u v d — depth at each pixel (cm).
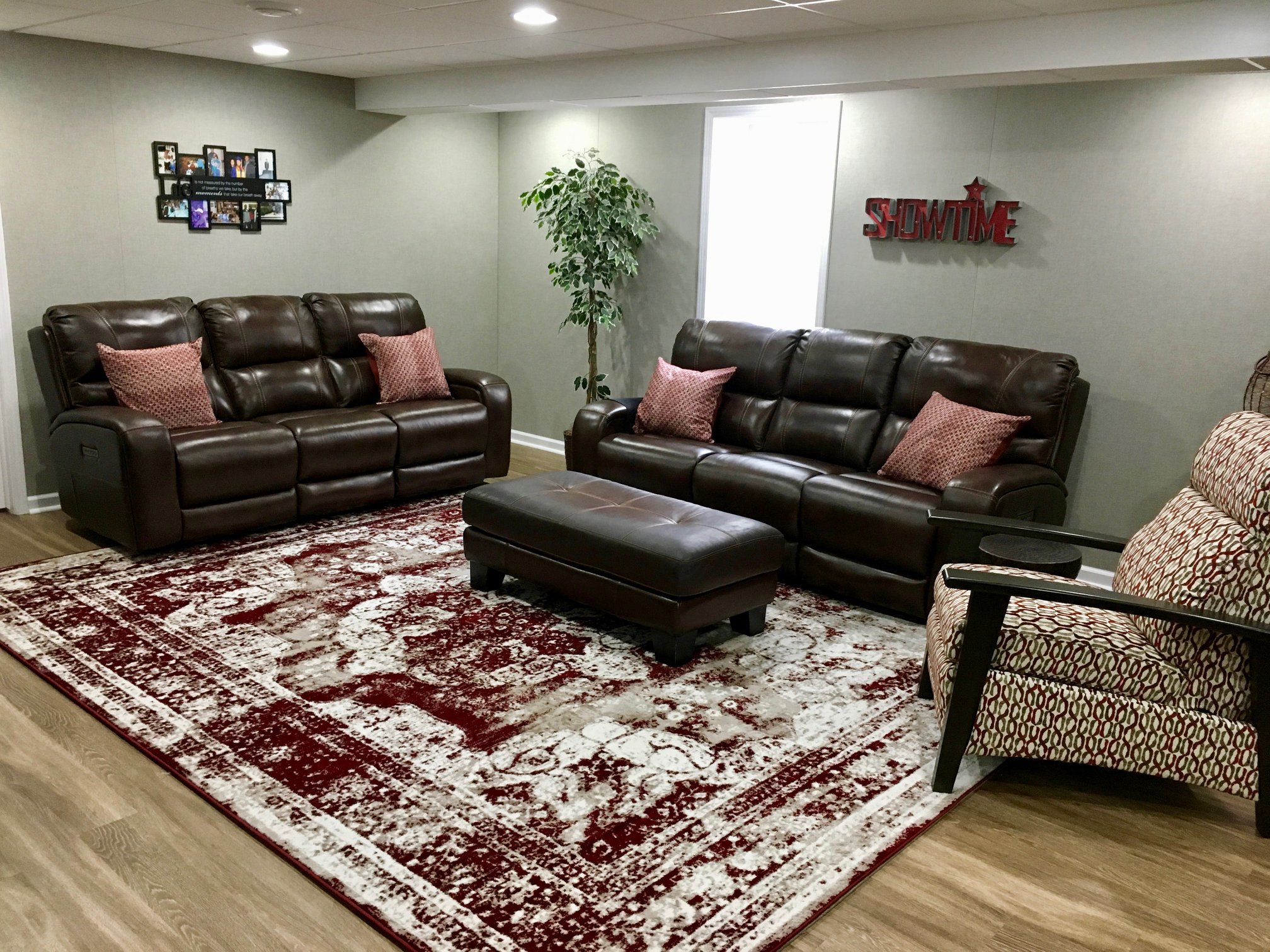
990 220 455
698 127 554
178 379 459
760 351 499
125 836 245
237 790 265
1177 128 402
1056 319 446
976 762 296
